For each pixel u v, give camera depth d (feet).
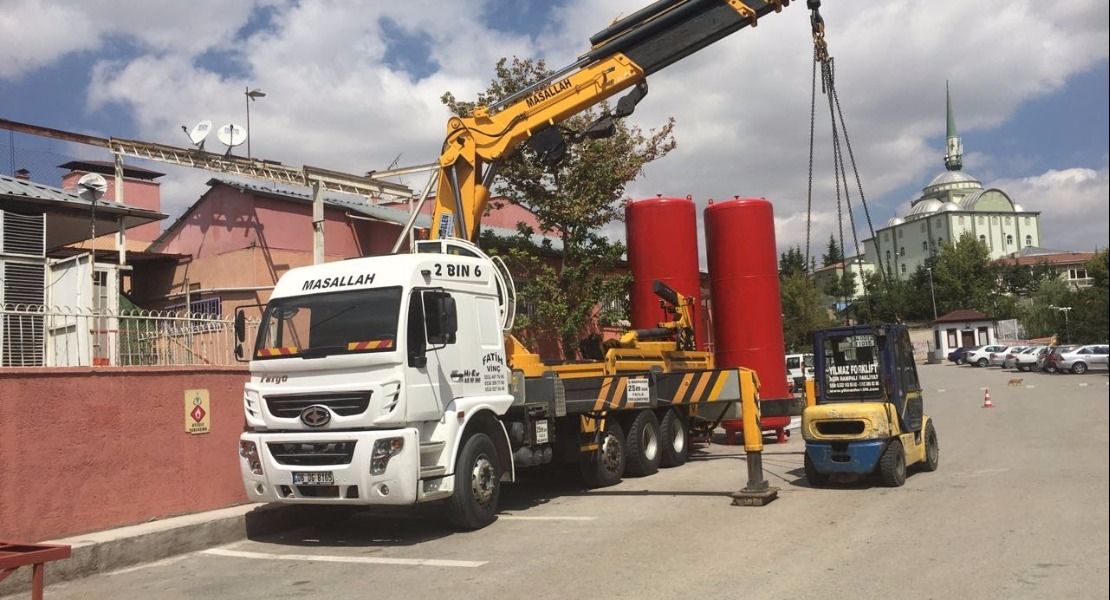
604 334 73.67
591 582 23.17
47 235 55.26
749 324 63.41
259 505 35.70
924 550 24.72
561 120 45.57
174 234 69.77
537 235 86.48
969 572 21.90
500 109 45.65
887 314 42.80
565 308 63.36
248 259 60.29
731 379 40.55
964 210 270.46
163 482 33.37
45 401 29.55
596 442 42.70
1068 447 37.17
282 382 31.09
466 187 44.88
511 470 34.88
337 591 23.98
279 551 30.63
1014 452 45.06
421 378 30.37
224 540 32.30
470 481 32.19
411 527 34.17
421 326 30.91
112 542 28.27
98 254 61.93
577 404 40.37
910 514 30.42
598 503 37.65
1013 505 30.22
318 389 30.17
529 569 25.17
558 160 44.86
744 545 26.86
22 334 31.60
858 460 36.65
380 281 30.99
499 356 35.35
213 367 36.11
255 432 31.96
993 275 219.41
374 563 27.53
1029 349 161.27
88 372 31.09
